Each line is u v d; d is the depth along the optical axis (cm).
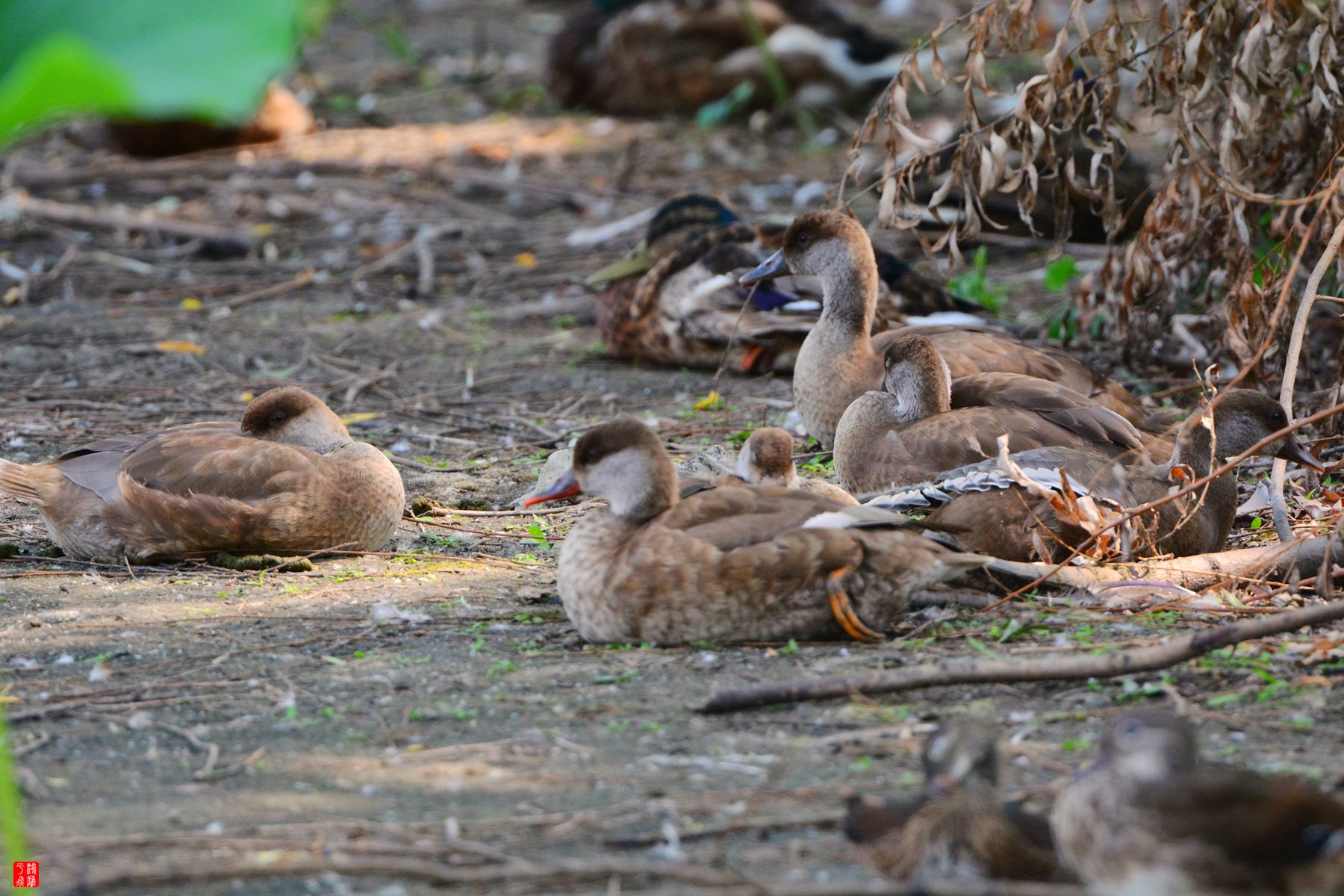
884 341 1387
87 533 1088
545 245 2316
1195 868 522
